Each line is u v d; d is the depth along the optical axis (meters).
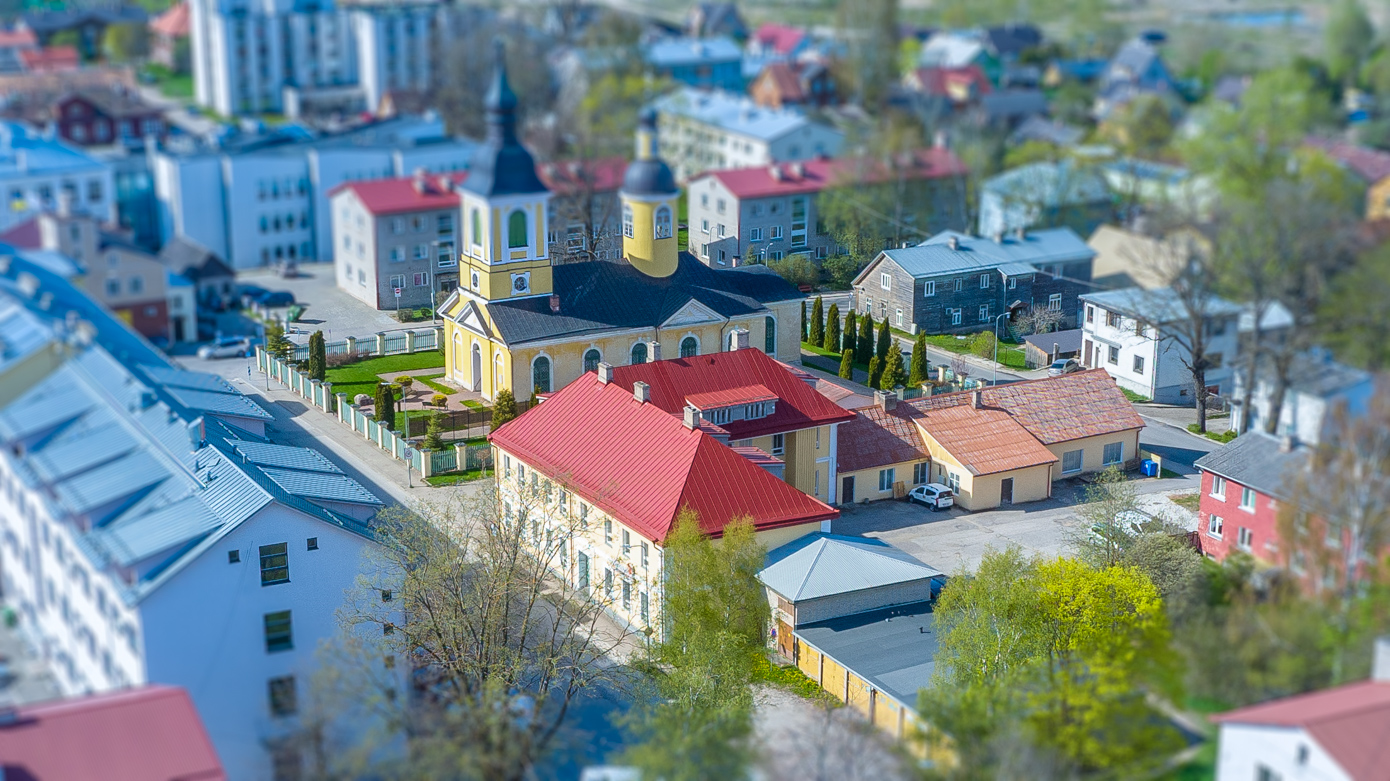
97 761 49.44
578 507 79.56
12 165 146.50
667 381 85.81
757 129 184.38
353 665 60.56
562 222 130.38
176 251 136.00
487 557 75.94
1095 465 93.38
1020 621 66.62
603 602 77.69
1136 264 111.94
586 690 69.56
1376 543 61.62
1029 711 60.38
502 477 86.06
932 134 198.38
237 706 60.62
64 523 61.03
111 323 80.06
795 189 127.94
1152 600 66.00
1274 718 53.31
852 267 120.31
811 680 70.62
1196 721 59.47
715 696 65.25
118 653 60.47
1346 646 58.31
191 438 65.94
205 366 113.69
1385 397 66.56
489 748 58.94
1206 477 73.62
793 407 86.81
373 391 106.25
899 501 90.88
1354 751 51.16
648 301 103.56
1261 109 171.25
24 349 68.94
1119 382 100.12
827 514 76.88
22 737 49.41
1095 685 61.16
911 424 91.88
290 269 147.12
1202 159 160.62
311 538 61.84
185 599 58.72
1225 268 88.38
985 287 108.81
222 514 60.59
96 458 63.69
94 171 150.88
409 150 165.25
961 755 57.97
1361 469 63.53
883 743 59.09
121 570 58.22
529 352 99.38
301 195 161.50
